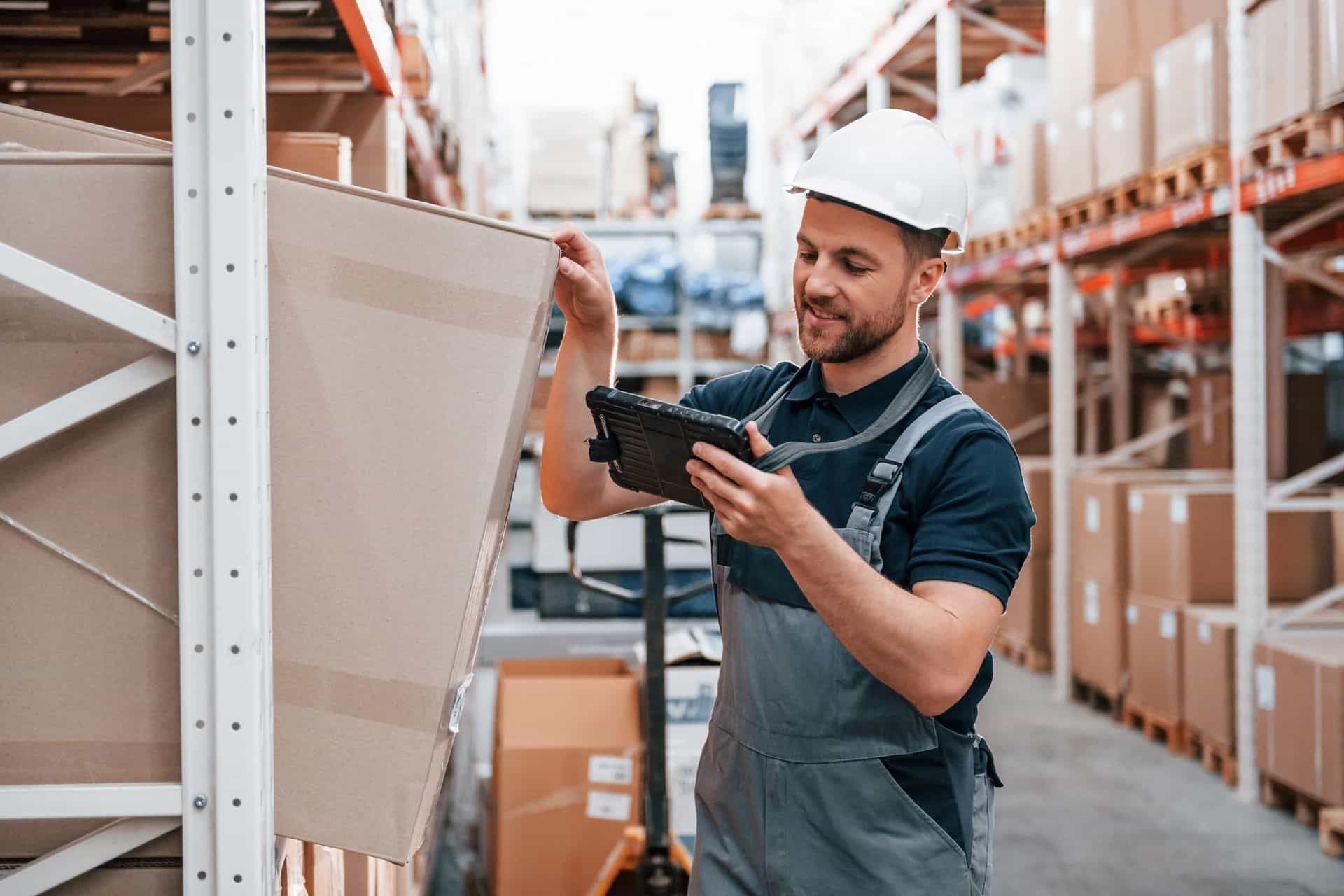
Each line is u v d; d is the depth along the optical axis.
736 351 8.23
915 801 1.48
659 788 3.08
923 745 1.48
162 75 2.46
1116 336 7.18
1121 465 7.02
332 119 2.53
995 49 7.64
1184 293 7.36
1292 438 6.23
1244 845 4.05
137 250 1.27
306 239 1.33
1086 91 5.56
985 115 6.64
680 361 8.17
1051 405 7.67
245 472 1.24
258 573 1.25
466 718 4.94
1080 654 6.04
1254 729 4.51
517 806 3.31
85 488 1.28
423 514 1.34
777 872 1.51
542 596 5.24
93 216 1.27
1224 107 4.61
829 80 8.55
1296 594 4.98
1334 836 3.94
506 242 1.33
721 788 1.60
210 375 1.23
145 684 1.29
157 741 1.29
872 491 1.49
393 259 1.33
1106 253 6.21
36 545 1.28
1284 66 4.08
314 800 1.33
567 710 3.41
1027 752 5.19
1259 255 4.50
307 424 1.33
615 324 1.75
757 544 1.31
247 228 1.23
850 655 1.48
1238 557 4.57
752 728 1.54
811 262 1.52
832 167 1.48
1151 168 5.11
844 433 1.58
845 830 1.48
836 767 1.48
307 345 1.33
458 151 4.45
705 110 11.28
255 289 1.25
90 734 1.28
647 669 3.09
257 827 1.25
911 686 1.33
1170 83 4.89
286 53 2.33
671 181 8.69
